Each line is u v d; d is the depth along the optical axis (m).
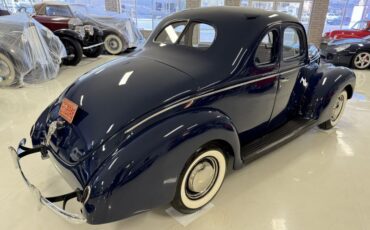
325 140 2.87
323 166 2.42
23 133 2.88
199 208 1.85
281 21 2.11
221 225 1.76
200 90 1.68
